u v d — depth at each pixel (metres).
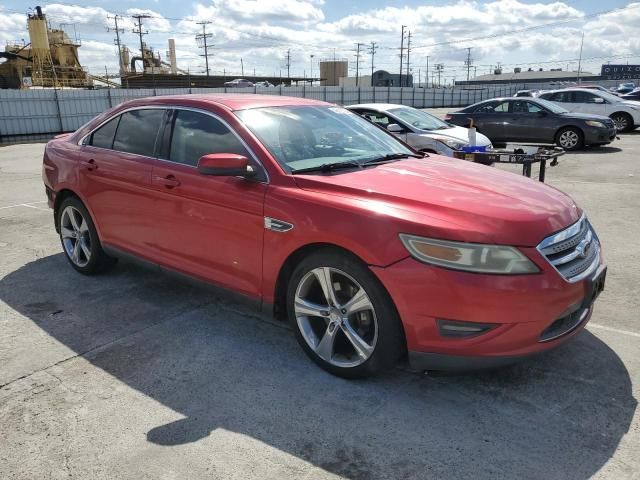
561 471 2.38
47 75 46.47
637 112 18.28
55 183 4.95
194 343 3.65
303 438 2.64
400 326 2.87
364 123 4.49
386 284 2.78
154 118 4.18
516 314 2.64
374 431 2.68
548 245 2.76
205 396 3.01
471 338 2.70
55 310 4.20
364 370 3.03
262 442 2.61
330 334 3.17
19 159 16.28
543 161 6.14
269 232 3.25
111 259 4.86
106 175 4.36
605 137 13.88
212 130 3.75
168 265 4.00
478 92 67.12
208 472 2.41
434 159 4.10
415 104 57.59
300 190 3.18
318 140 3.83
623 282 4.61
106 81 56.12
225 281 3.62
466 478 2.35
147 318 4.05
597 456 2.47
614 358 3.34
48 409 2.90
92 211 4.59
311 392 3.04
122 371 3.29
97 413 2.86
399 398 2.96
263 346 3.60
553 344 2.81
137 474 2.40
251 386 3.11
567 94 19.16
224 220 3.50
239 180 3.44
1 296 4.48
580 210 3.37
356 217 2.88
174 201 3.81
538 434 2.64
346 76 100.19
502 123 14.78
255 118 3.72
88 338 3.72
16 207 8.15
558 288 2.71
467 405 2.89
